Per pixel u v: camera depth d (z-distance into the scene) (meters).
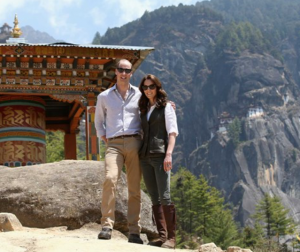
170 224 10.05
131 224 10.36
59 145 50.59
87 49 25.00
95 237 11.48
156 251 8.60
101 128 10.54
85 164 13.07
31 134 26.64
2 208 12.30
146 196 13.23
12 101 26.53
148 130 10.17
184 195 106.06
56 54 24.81
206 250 9.88
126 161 10.29
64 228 12.19
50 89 25.66
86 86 25.83
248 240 103.19
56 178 12.67
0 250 8.48
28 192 12.38
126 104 10.34
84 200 12.41
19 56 24.69
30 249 8.69
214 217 105.62
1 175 12.81
